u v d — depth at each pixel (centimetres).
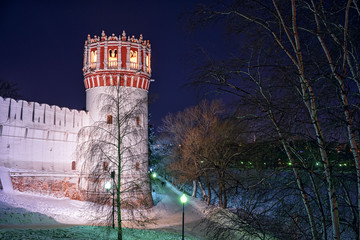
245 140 991
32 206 2908
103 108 2014
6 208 2575
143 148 3062
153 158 5797
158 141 5866
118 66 4284
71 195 3856
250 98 934
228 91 922
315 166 1030
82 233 2086
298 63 888
